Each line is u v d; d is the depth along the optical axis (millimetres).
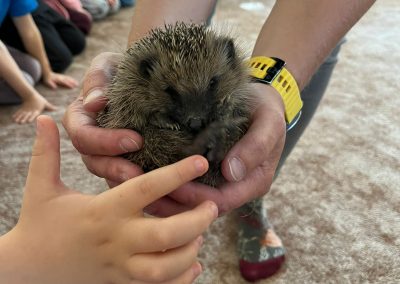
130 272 182
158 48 273
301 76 294
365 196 478
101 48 757
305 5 298
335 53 378
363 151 540
